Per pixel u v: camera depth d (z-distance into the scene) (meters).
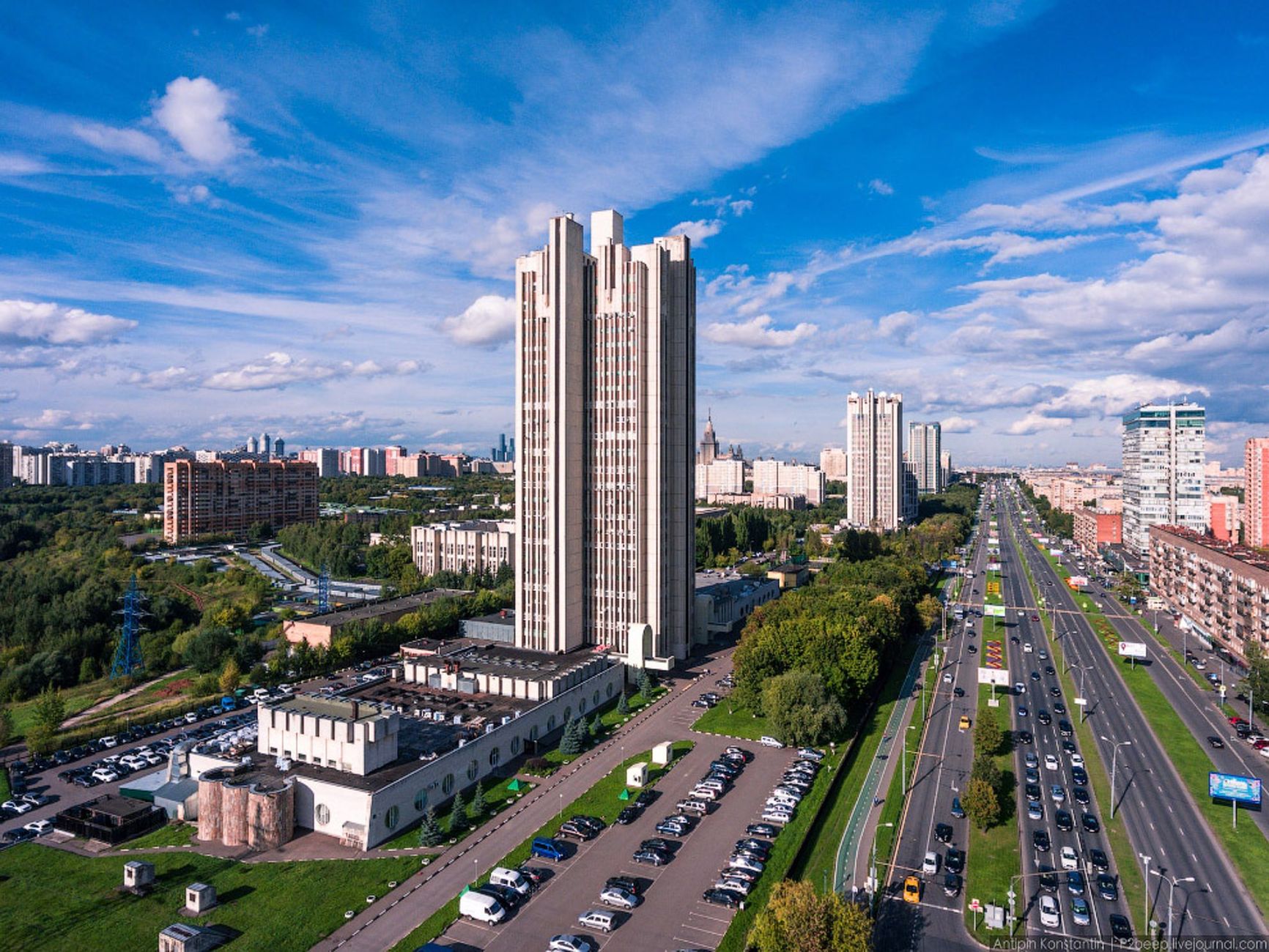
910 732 158.75
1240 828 117.62
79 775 135.00
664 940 88.38
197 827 115.62
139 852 108.50
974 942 88.81
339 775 116.75
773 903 81.25
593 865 104.62
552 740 151.88
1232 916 94.88
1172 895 99.50
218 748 131.12
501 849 108.88
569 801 124.25
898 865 105.56
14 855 107.50
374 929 90.12
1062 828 116.81
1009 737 156.50
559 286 196.88
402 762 122.31
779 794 124.19
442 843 110.31
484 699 155.75
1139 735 158.38
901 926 91.94
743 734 156.12
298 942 87.44
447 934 89.12
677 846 109.94
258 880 100.50
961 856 108.06
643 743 150.75
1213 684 196.00
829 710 145.25
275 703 132.50
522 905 95.06
